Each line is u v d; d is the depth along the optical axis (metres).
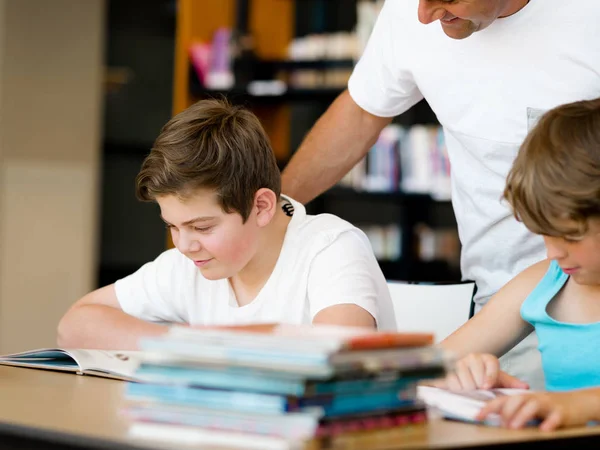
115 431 1.08
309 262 1.88
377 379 1.06
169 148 1.69
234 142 1.72
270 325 1.17
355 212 5.77
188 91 4.72
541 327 1.72
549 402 1.23
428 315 2.17
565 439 1.15
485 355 1.52
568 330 1.69
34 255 5.34
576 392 1.27
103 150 5.55
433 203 5.12
